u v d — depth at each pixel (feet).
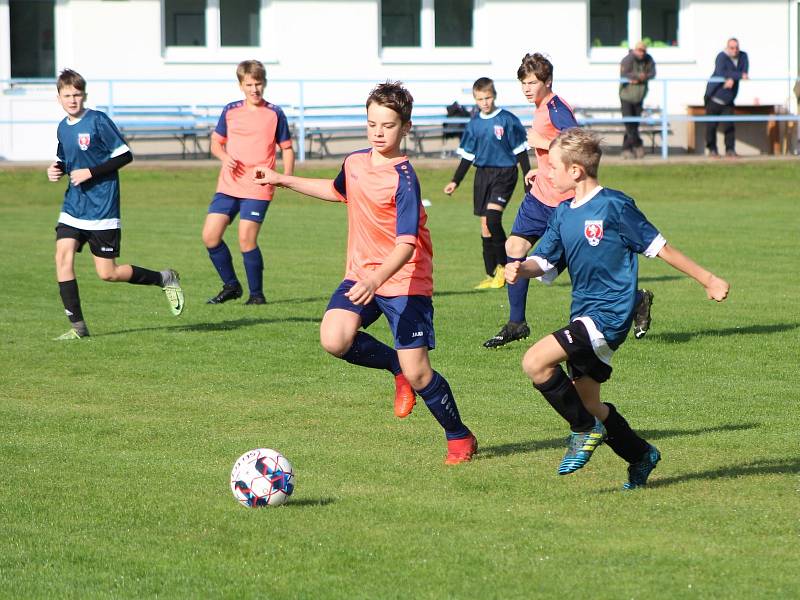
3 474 72.79
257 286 140.56
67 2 308.19
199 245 194.70
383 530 60.70
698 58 329.11
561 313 132.87
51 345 115.34
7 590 52.95
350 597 51.44
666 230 206.59
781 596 50.75
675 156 313.12
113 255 117.08
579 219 66.03
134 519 63.10
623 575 53.36
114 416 88.89
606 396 93.50
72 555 57.47
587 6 326.03
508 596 51.19
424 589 52.13
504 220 233.96
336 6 318.65
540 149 115.03
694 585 52.03
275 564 55.72
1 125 309.63
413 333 73.26
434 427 85.25
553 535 59.26
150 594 52.29
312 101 320.29
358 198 72.84
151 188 276.41
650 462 67.77
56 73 311.06
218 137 140.05
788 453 75.82
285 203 268.41
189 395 95.55
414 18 324.80
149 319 130.11
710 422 84.84
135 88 312.71
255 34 320.50
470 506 64.90
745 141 331.77
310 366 106.42
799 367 103.60
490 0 322.96
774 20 329.11
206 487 69.67
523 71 115.75
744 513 62.59
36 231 212.84
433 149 322.75
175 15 315.37
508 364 107.04
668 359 107.04
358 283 68.33
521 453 77.51
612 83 328.49
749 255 176.24
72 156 115.14
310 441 81.30
